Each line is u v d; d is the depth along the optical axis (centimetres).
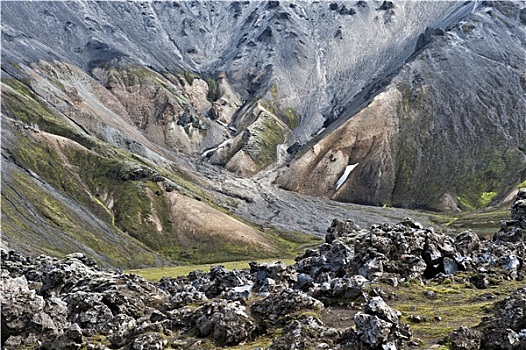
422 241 6238
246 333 4253
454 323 4178
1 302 4522
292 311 4622
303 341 3850
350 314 4591
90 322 4928
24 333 4522
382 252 6016
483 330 3866
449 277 5772
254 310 4709
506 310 3962
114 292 5478
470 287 5528
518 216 7744
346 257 6175
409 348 3694
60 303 5100
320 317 4509
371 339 3700
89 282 6141
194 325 4566
